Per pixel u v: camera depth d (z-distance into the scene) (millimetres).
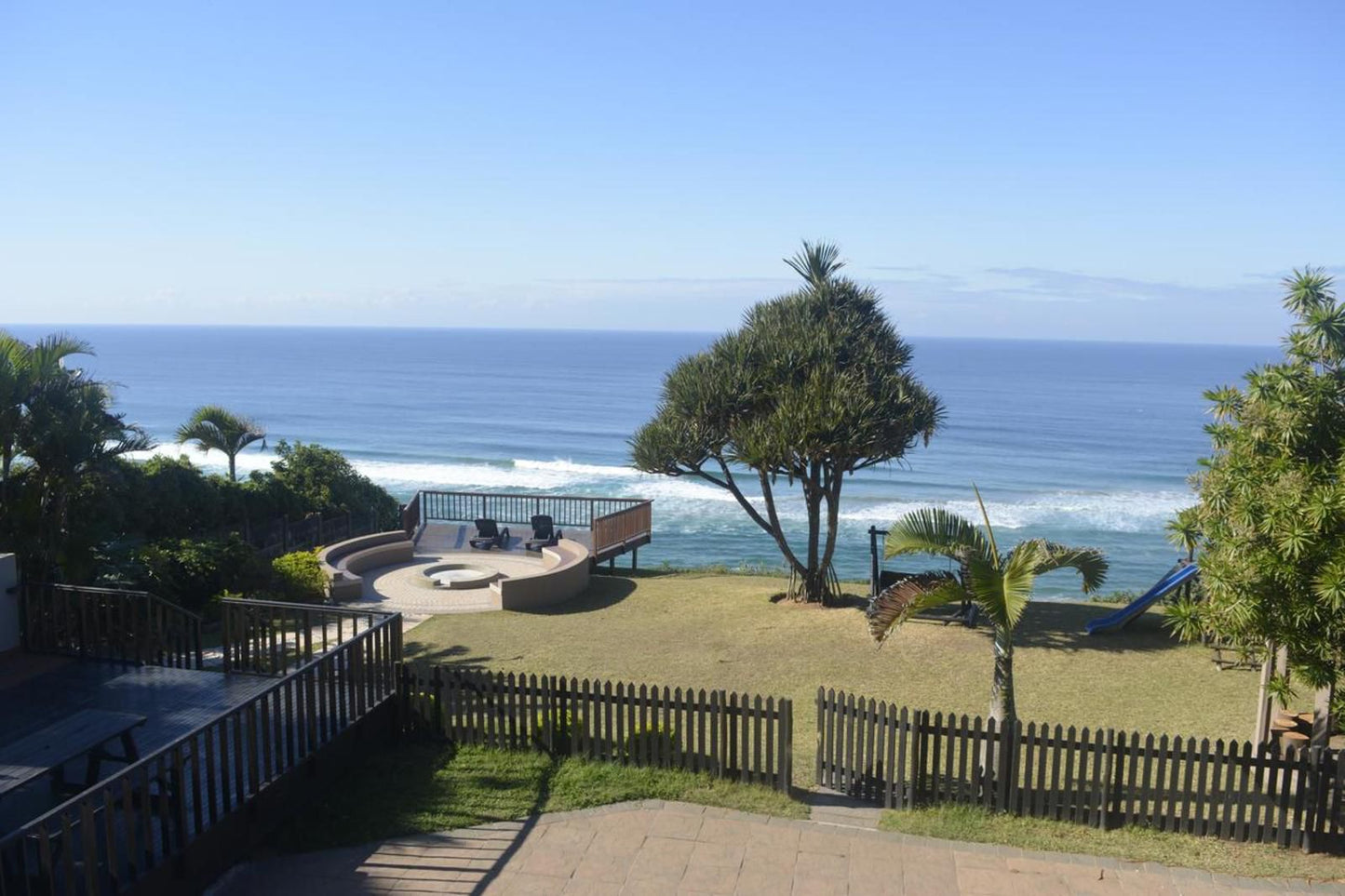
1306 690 13367
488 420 106625
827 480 19344
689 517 48250
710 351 20234
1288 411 8273
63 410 13406
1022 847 8539
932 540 10414
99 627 11742
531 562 22781
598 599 19969
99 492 14781
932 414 18625
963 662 15086
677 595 20547
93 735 7777
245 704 8023
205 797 8039
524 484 58906
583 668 14789
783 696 13508
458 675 10570
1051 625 17828
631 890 7699
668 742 10008
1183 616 9164
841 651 15758
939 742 9297
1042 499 57062
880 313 20156
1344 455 7938
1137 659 15391
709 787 9633
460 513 33938
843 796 9625
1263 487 8266
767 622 17812
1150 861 8297
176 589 16594
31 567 13359
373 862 8086
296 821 8680
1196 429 99188
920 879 7930
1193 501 56250
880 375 18594
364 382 162750
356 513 28359
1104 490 60812
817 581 19547
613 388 152625
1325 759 8359
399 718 10789
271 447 79750
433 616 18141
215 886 7617
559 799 9328
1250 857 8359
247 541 23094
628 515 24844
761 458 18031
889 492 59375
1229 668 14742
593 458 76438
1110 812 8961
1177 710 12812
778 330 19406
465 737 10695
